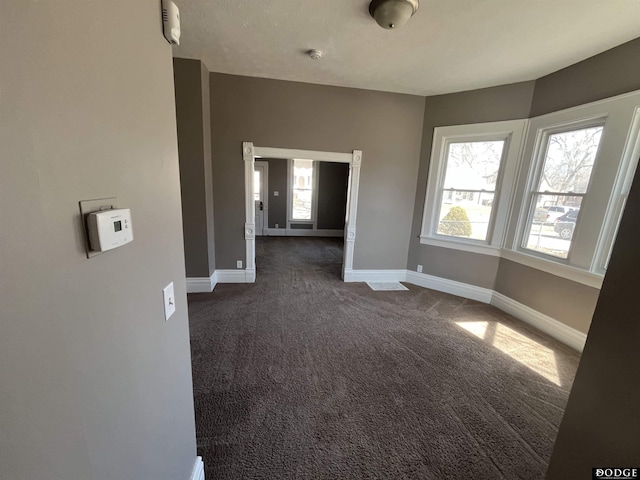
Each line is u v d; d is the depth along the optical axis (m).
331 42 2.35
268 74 3.16
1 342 0.37
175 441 1.00
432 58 2.55
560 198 2.65
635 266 0.74
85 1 0.51
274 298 3.30
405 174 3.77
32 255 0.41
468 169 3.44
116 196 0.62
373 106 3.52
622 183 2.16
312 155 3.51
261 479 1.26
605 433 0.80
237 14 2.00
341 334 2.55
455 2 1.76
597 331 0.84
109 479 0.62
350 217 3.79
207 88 3.12
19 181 0.39
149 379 0.81
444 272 3.71
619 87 2.15
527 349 2.41
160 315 0.87
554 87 2.67
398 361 2.18
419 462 1.37
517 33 2.08
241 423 1.55
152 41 0.78
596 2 1.72
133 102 0.69
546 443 1.50
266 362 2.10
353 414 1.64
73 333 0.50
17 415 0.40
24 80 0.39
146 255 0.78
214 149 3.35
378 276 4.05
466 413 1.68
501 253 3.22
